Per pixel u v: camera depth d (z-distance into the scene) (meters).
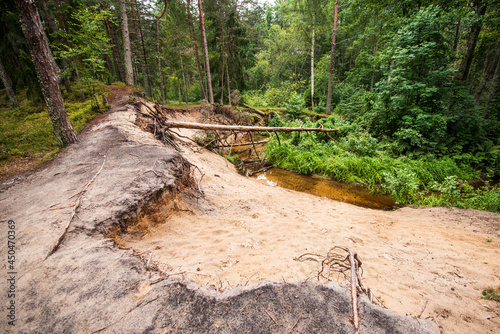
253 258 3.02
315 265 2.84
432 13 9.26
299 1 19.09
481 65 16.05
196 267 2.61
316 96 21.31
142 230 3.34
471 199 5.59
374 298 2.24
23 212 3.20
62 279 2.06
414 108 9.64
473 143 9.59
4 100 15.40
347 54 25.25
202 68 23.38
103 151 5.47
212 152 11.42
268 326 1.51
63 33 10.74
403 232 4.28
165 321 1.58
